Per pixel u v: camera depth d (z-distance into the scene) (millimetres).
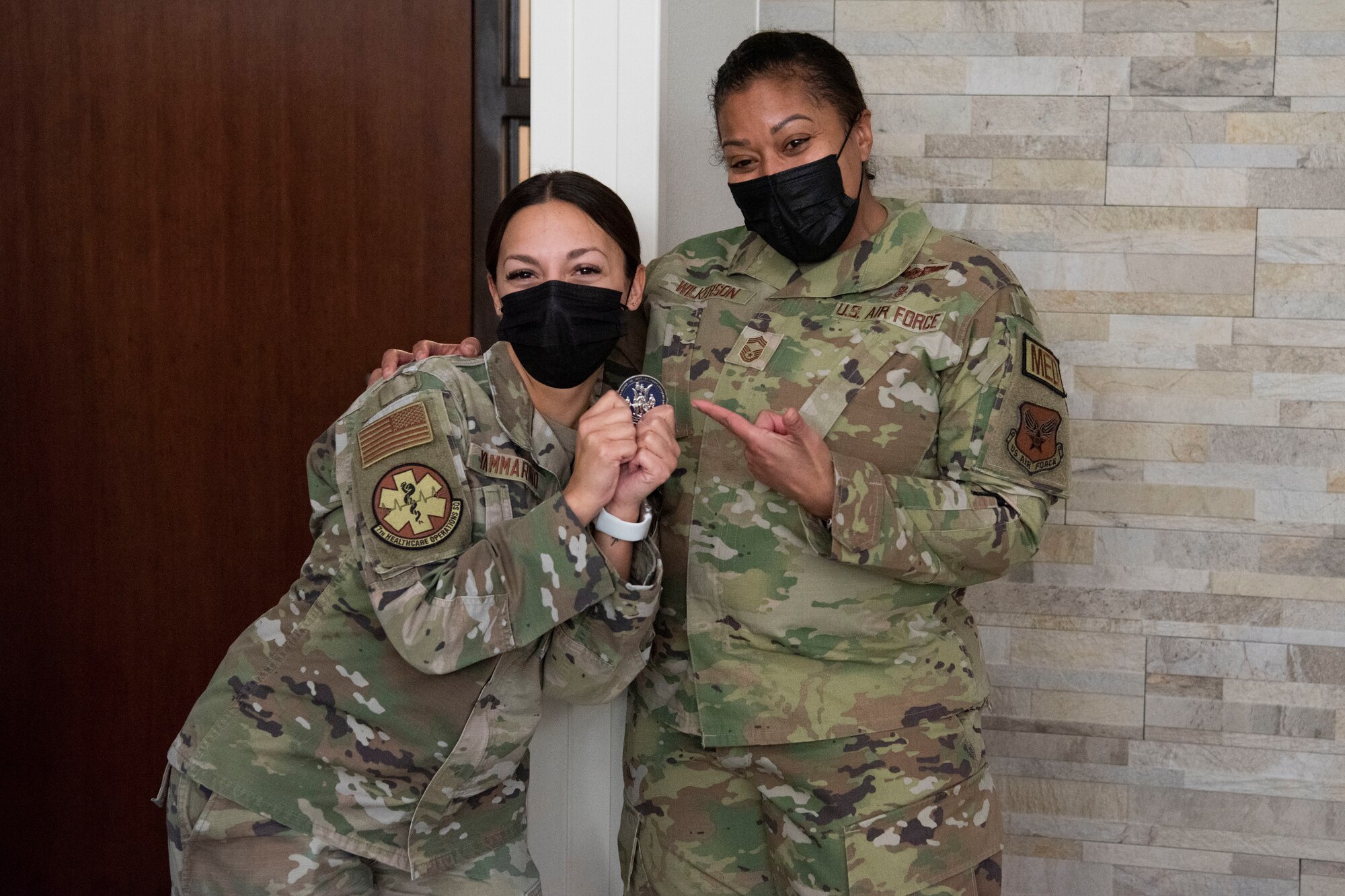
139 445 2229
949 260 1429
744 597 1413
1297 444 2135
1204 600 2176
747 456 1315
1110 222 2156
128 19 2152
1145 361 2166
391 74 2082
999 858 1463
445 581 1229
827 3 2205
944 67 2178
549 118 1895
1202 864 2201
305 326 2158
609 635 1336
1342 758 2148
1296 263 2109
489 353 1363
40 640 2297
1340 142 2080
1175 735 2197
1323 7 2066
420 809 1324
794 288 1479
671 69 1926
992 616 2240
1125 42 2127
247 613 2227
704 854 1528
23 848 2328
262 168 2143
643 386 1439
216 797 1303
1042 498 1406
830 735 1377
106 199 2193
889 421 1397
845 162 1411
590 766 1889
